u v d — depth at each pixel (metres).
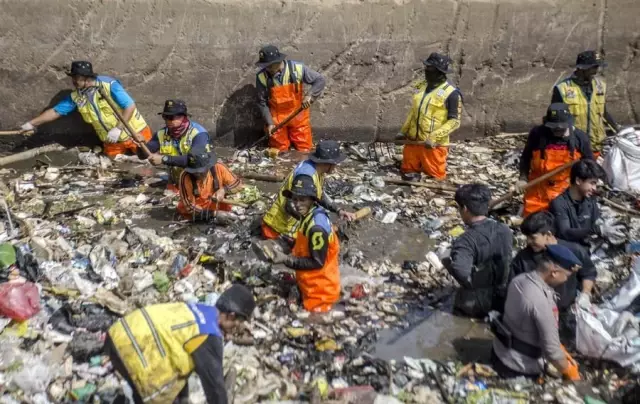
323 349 5.06
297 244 5.48
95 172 8.34
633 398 4.49
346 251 6.55
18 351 4.73
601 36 9.55
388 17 9.14
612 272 6.13
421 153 8.25
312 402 4.36
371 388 4.55
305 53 9.17
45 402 4.38
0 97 8.87
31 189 7.73
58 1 8.51
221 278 5.88
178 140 7.24
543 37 9.48
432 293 5.89
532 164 6.83
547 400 4.52
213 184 6.86
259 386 4.54
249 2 8.88
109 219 6.92
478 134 9.88
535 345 4.62
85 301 5.43
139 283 5.69
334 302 5.62
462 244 5.21
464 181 8.31
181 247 6.35
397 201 7.74
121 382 4.57
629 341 4.82
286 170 8.58
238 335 5.13
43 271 5.77
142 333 3.62
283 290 5.76
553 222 5.45
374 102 9.55
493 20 9.32
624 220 7.07
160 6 8.70
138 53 8.87
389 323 5.47
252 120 9.41
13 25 8.55
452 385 4.72
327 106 9.51
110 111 8.58
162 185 7.98
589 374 4.81
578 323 4.89
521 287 4.49
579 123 8.17
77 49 8.74
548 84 9.73
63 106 8.66
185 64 9.01
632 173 7.86
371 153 9.31
